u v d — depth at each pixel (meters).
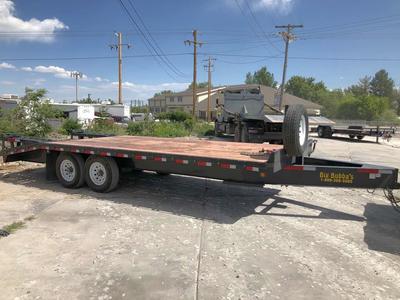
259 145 8.13
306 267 4.07
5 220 5.44
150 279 3.71
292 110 5.71
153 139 9.57
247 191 7.64
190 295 3.42
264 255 4.37
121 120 40.69
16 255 4.22
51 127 19.55
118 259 4.16
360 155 15.56
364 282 3.76
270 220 5.74
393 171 5.34
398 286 3.70
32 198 6.77
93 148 7.15
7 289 3.47
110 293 3.42
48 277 3.71
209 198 7.01
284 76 36.81
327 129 27.39
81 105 37.00
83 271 3.85
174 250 4.45
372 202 7.02
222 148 7.41
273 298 3.41
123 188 7.69
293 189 7.97
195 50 37.72
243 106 18.56
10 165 10.27
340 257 4.37
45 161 8.34
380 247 4.71
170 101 85.19
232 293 3.48
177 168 6.41
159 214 5.91
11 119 16.23
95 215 5.78
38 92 17.22
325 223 5.66
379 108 74.25
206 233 5.07
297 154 5.77
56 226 5.22
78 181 7.51
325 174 5.65
